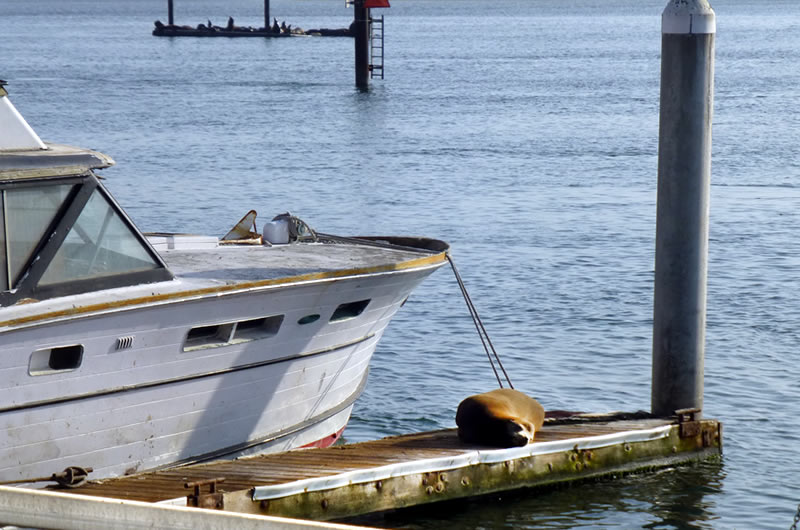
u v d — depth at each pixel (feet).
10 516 53.78
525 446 71.41
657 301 79.77
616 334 111.65
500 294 128.47
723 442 80.84
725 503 70.74
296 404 75.00
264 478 63.62
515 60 608.19
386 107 372.99
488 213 184.03
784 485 73.51
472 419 71.82
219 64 576.61
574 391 94.48
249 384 70.69
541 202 195.21
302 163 244.01
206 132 301.02
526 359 103.71
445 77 495.00
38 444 61.77
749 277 135.23
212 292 64.69
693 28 75.56
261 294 67.15
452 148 272.10
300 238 86.69
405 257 80.18
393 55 654.53
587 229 168.76
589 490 72.59
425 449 71.10
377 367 101.19
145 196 197.98
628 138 289.53
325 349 74.84
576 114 348.79
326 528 50.67
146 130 302.66
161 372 65.51
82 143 271.90
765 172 228.43
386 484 66.03
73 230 63.72
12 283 61.87
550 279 135.85
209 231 167.63
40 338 59.16
